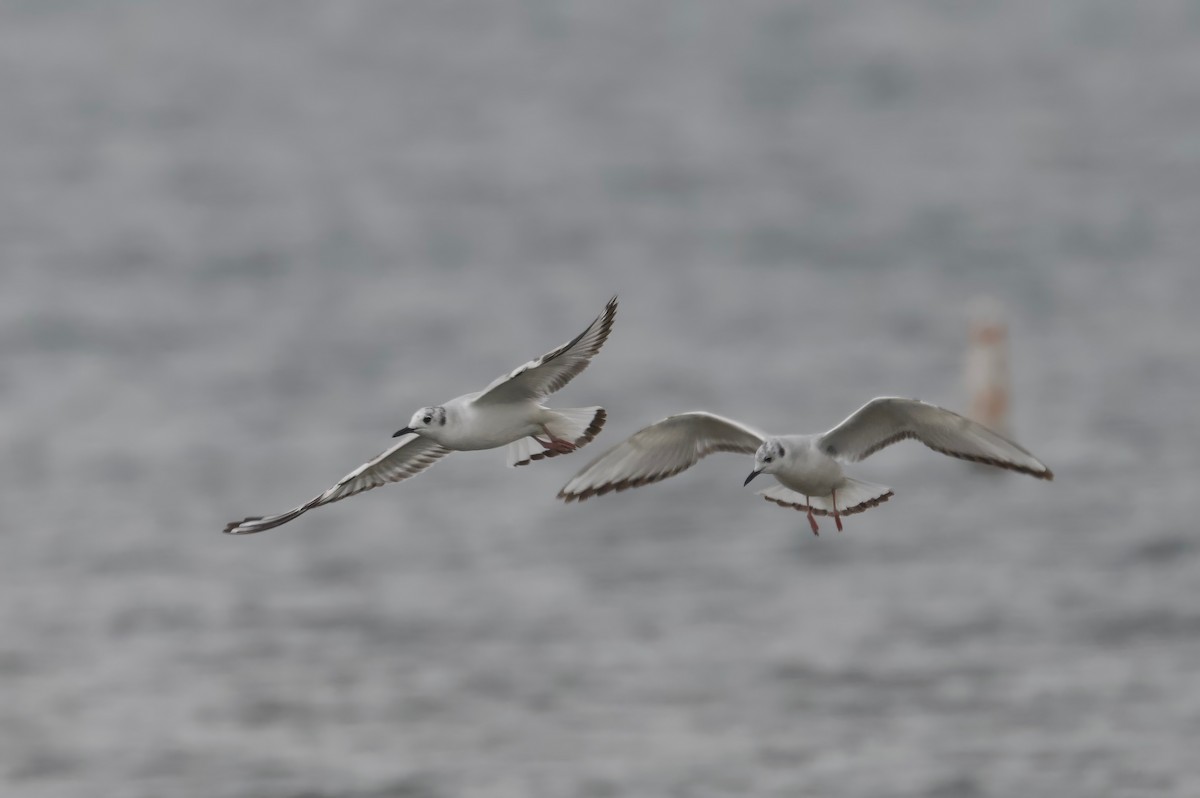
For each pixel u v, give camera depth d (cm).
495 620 2458
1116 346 4131
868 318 4544
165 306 4884
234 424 3681
